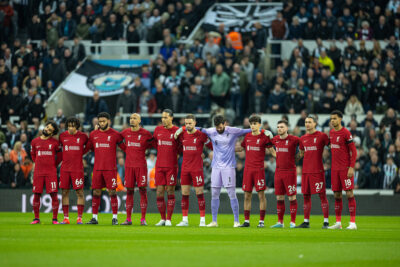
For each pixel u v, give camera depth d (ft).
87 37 372.99
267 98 321.52
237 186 270.05
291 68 325.01
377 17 350.64
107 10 372.58
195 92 313.32
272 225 183.62
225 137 172.24
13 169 281.95
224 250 105.60
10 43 376.27
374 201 264.11
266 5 383.45
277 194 172.86
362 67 321.93
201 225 172.96
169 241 120.67
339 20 346.33
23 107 331.98
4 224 172.04
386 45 343.05
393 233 151.33
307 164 171.83
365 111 312.50
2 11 372.79
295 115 302.66
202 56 339.16
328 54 330.95
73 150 175.52
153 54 365.40
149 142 175.73
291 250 107.04
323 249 109.40
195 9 372.99
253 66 323.57
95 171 175.11
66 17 369.91
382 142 282.97
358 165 269.44
